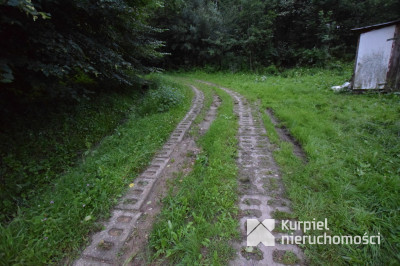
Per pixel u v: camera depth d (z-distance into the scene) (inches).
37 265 58.1
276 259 56.2
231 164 104.0
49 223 70.6
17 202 85.7
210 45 615.2
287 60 575.5
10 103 117.7
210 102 251.3
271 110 204.8
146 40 259.9
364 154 103.0
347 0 520.4
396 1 499.5
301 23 570.3
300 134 131.2
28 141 112.8
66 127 136.3
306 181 85.9
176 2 421.1
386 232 61.4
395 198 72.4
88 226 71.4
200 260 56.9
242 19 580.4
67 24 132.4
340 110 177.6
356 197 75.5
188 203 79.4
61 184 93.8
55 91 123.6
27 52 108.2
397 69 207.9
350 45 567.2
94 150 127.3
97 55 151.5
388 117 147.0
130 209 80.9
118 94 219.6
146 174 105.7
